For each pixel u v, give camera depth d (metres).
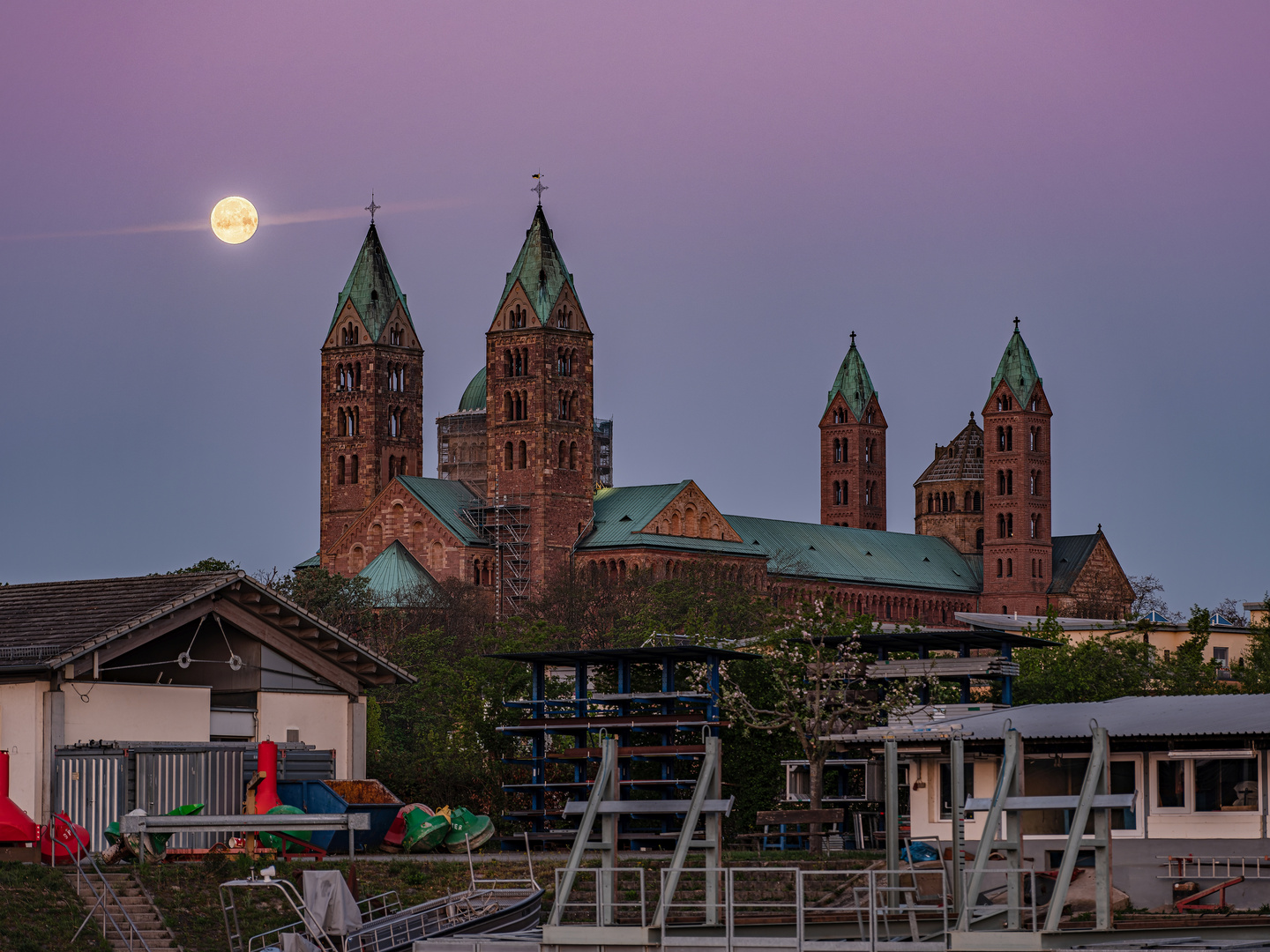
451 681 144.25
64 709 65.75
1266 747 54.62
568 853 72.62
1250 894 53.44
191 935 53.34
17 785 65.12
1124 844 55.88
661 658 82.94
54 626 68.44
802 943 44.28
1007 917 46.47
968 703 80.25
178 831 57.66
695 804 46.06
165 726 68.81
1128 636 157.38
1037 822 57.97
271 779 63.47
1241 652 168.62
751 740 83.62
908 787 67.38
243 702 73.00
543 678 85.00
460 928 50.47
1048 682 125.31
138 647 70.19
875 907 45.38
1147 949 42.66
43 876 55.16
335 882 51.16
